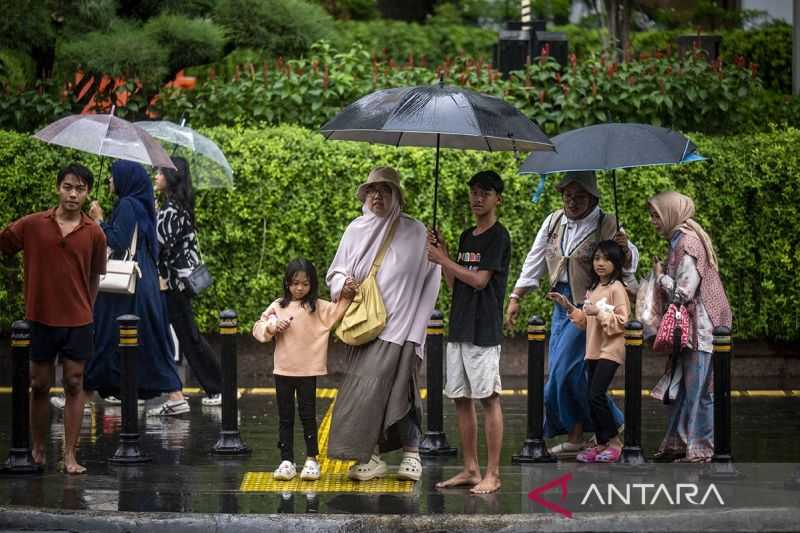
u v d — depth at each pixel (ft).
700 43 92.58
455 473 55.47
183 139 68.44
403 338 51.01
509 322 60.13
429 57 130.62
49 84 85.10
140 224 65.16
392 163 77.20
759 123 86.53
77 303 53.72
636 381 55.36
